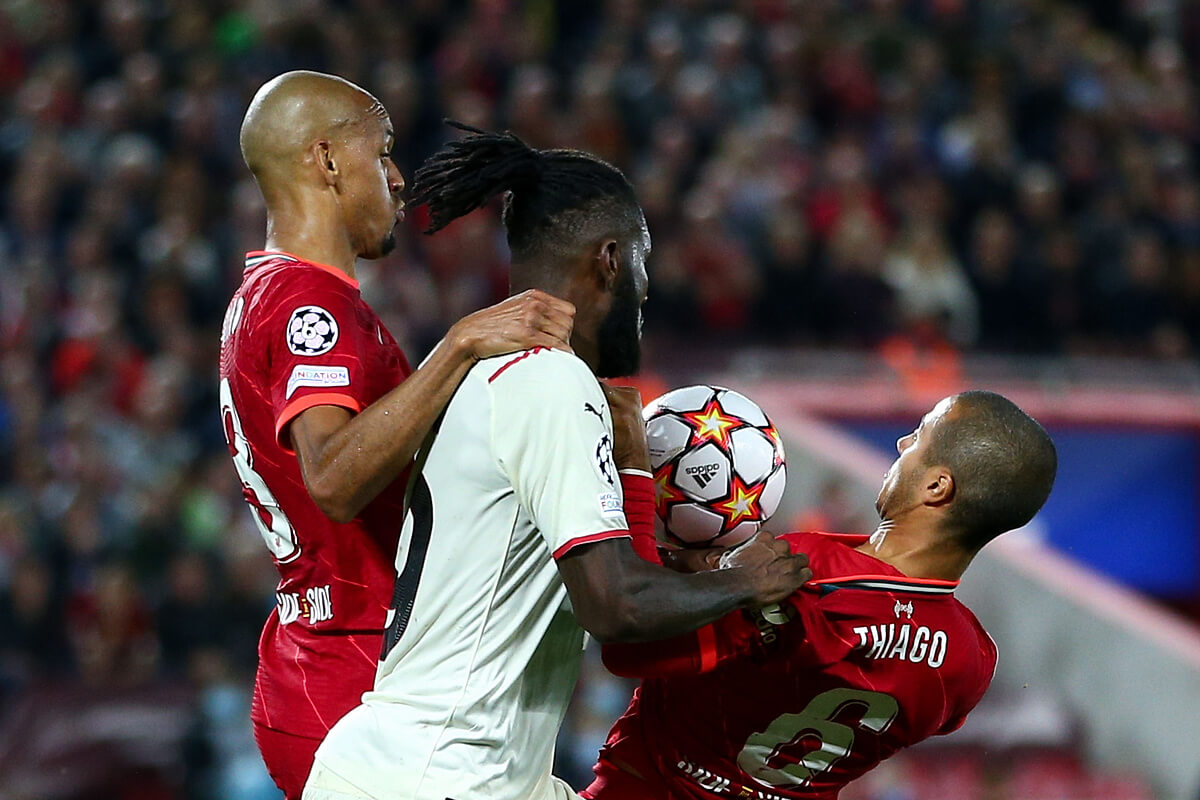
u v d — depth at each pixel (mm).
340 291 12375
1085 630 35500
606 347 11711
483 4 43500
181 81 41719
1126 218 43844
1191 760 32594
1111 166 45312
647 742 12375
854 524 34500
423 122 40719
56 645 32656
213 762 30625
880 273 39938
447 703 11141
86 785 30562
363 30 42844
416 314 36656
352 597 12391
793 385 39031
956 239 42062
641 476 11633
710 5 45406
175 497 33812
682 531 12516
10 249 39312
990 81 45531
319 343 11984
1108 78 48938
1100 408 40125
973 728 34750
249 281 12672
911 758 33469
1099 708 35094
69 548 33250
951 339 40594
